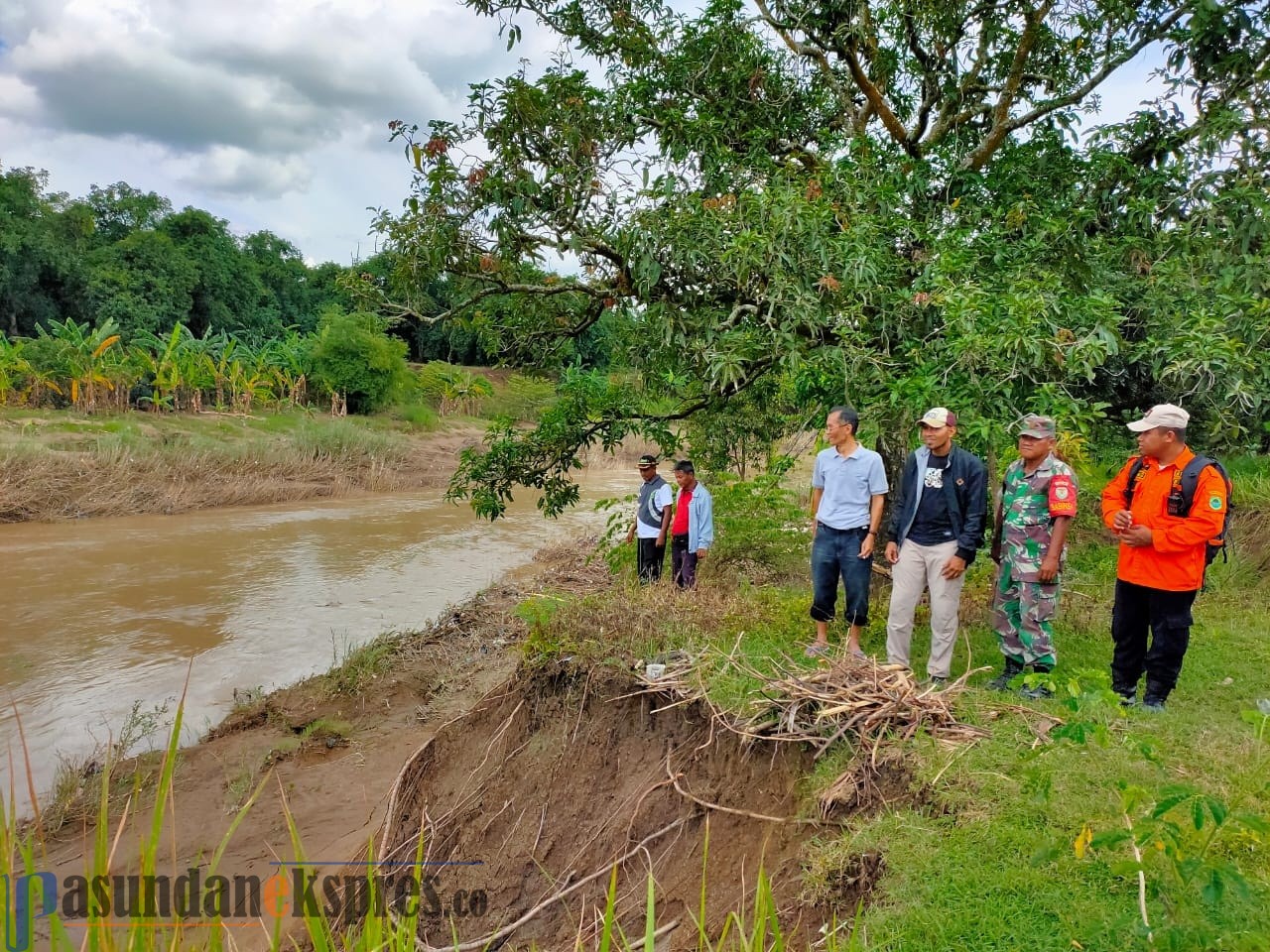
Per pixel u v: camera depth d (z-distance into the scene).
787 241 6.30
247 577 13.25
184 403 29.27
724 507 8.98
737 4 8.09
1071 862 2.90
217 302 43.62
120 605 11.45
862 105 9.30
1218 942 2.43
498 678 8.33
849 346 6.25
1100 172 7.57
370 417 33.03
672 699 4.64
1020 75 8.27
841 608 6.55
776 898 3.38
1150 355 6.67
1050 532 4.64
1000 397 5.63
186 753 7.03
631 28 8.15
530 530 18.34
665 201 7.08
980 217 7.32
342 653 9.63
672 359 8.69
